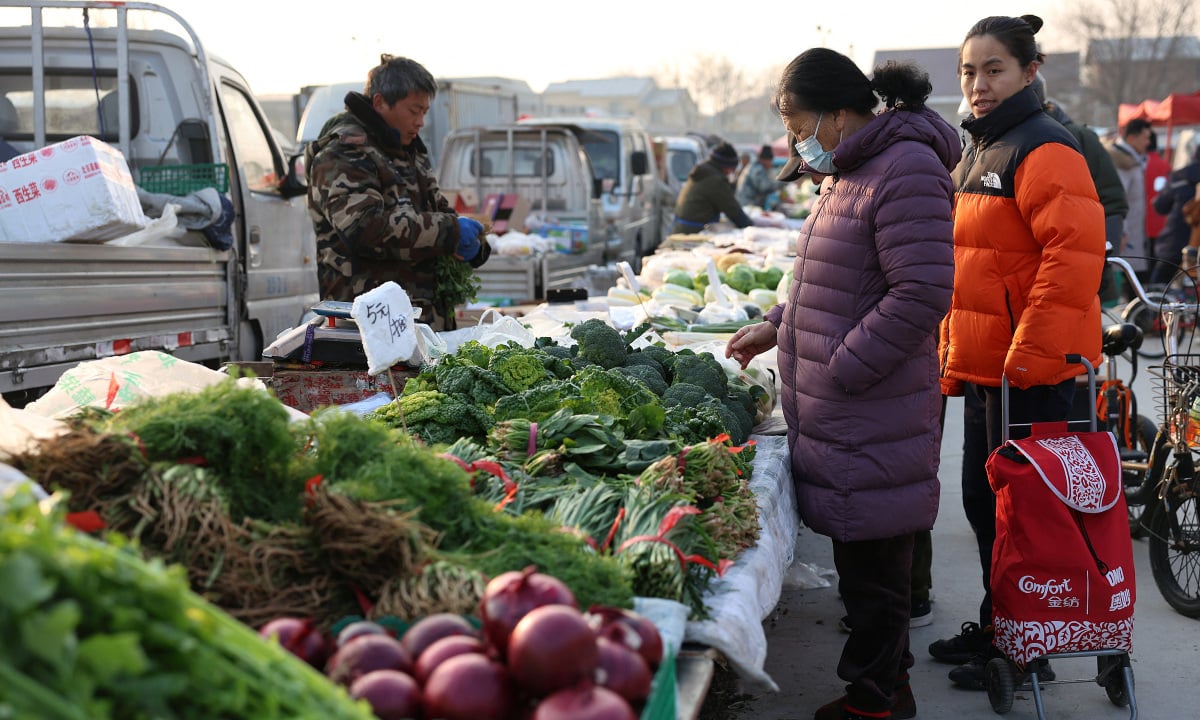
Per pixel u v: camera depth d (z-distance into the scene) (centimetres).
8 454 193
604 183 1488
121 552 131
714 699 394
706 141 2627
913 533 329
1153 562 498
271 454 206
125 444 192
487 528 213
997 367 389
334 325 399
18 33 643
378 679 152
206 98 636
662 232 1853
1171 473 473
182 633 125
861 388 308
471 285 503
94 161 484
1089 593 351
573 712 148
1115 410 580
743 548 273
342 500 192
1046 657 355
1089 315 373
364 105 462
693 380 402
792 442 337
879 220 300
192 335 574
